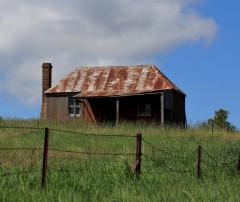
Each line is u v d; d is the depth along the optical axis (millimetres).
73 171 14938
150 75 46688
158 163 18625
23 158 18797
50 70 51312
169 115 46688
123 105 46062
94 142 27234
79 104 47250
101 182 14398
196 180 16344
